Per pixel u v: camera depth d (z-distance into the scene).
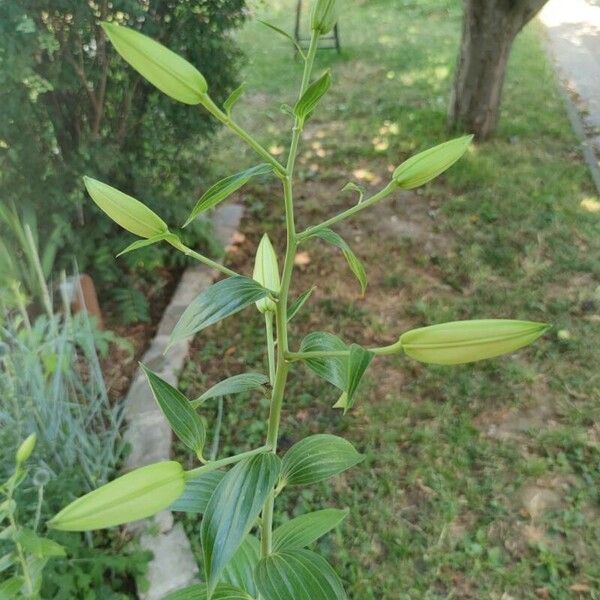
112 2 2.67
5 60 2.46
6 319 2.20
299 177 4.38
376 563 2.05
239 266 3.48
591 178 4.27
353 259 0.96
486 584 1.99
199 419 0.98
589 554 2.06
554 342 2.92
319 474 1.10
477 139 4.82
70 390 2.45
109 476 2.20
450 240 3.67
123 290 3.04
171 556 1.98
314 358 1.01
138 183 3.12
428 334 0.76
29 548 1.27
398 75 6.20
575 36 7.46
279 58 6.72
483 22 4.43
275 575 1.04
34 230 2.64
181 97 0.80
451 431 2.49
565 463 2.36
